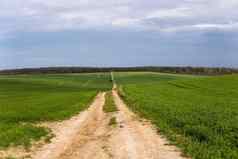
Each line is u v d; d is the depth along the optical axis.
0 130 21.45
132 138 19.75
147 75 183.00
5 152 16.08
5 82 120.25
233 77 94.81
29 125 23.77
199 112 29.80
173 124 23.62
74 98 59.41
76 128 24.97
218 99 46.50
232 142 17.16
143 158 15.00
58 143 18.89
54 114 32.56
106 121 28.62
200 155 14.72
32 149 17.14
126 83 137.50
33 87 105.50
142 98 51.19
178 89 74.56
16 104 45.88
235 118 25.44
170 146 17.17
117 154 15.88
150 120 27.22
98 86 121.06
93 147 17.61
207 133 19.14
